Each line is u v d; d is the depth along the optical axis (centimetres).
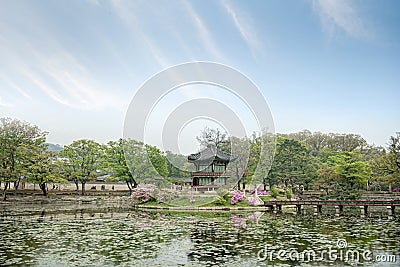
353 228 2277
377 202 3347
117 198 5375
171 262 1352
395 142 4672
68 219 2716
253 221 2664
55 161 5281
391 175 4631
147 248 1603
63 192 5847
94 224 2416
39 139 5228
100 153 5819
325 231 2133
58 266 1285
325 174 5378
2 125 4853
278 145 5734
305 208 4247
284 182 5612
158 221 2619
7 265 1295
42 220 2634
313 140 9662
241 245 1678
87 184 7050
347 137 9244
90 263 1330
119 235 1948
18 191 5494
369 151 8744
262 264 1327
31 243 1700
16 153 4706
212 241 1781
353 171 5088
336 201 3522
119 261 1362
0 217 2833
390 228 2280
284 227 2311
